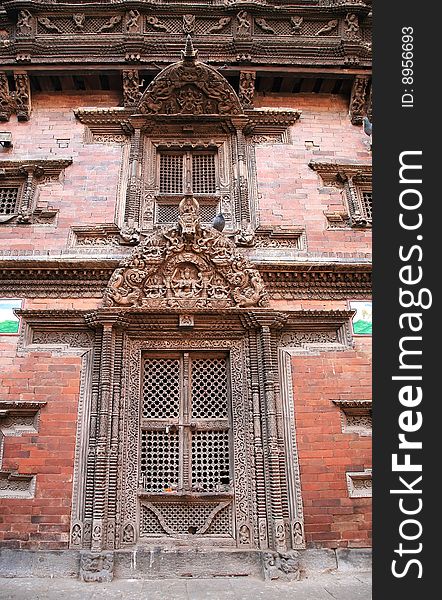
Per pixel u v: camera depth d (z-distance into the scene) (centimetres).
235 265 823
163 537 711
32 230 874
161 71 938
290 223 906
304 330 830
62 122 975
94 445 730
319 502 732
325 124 1001
